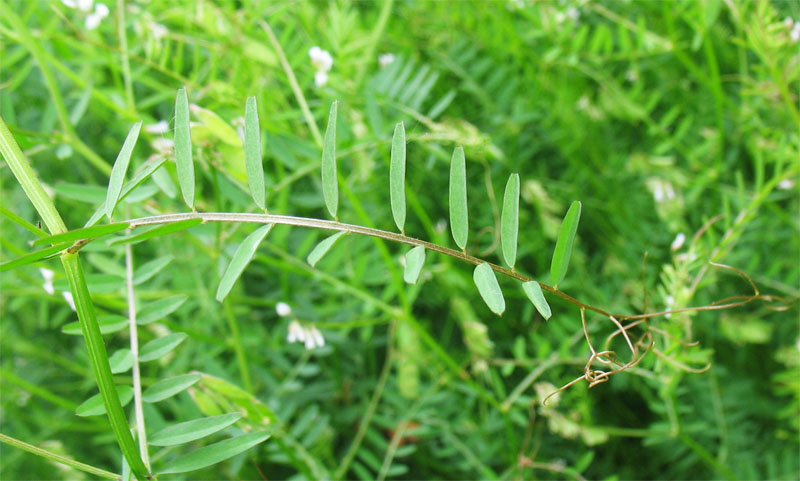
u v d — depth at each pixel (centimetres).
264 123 20
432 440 26
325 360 28
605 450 27
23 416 27
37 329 30
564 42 27
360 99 24
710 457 23
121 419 14
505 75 31
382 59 26
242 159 18
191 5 21
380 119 21
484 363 24
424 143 22
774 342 28
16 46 25
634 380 25
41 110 28
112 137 31
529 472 24
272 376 25
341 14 24
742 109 27
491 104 30
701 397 27
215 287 25
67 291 19
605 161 31
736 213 28
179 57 21
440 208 30
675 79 31
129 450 15
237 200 20
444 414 25
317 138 21
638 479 27
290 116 22
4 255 24
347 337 27
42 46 22
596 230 30
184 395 20
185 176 14
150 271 18
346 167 29
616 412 27
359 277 24
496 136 29
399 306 29
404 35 30
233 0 22
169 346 17
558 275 14
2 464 26
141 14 21
